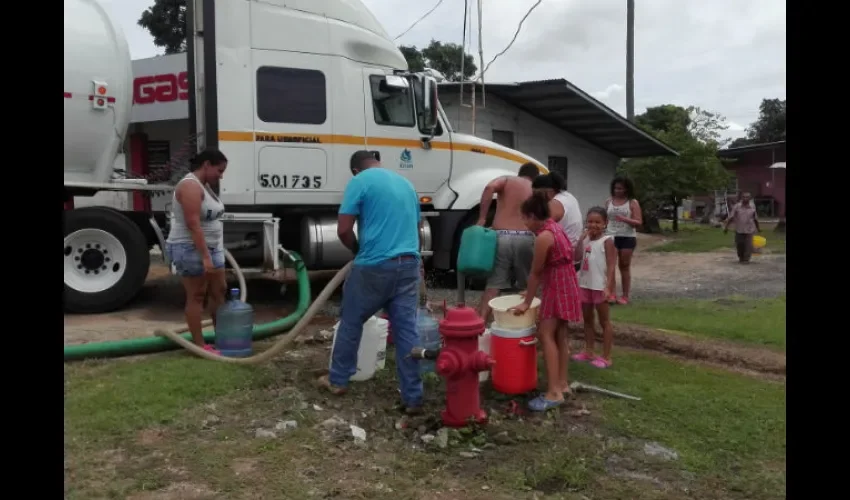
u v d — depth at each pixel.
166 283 9.87
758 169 36.12
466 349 4.06
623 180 8.69
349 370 4.72
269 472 3.50
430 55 27.69
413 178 8.84
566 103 16.08
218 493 3.26
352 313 4.54
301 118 7.91
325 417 4.32
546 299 4.64
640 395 4.88
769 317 7.61
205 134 7.54
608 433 4.18
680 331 6.92
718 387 5.10
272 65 7.73
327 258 8.23
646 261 14.43
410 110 8.73
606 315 5.60
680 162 21.92
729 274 12.01
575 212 6.40
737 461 3.78
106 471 3.42
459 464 3.70
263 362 5.25
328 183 8.09
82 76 7.25
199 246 5.31
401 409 4.50
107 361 5.38
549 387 4.61
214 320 6.02
